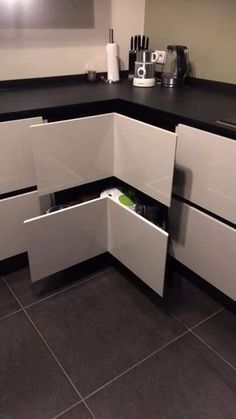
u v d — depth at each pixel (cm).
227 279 138
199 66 185
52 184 145
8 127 132
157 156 131
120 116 144
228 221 129
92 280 165
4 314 144
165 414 109
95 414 108
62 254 150
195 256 150
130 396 114
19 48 173
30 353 128
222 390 116
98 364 124
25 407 110
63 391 115
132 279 166
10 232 153
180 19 185
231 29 162
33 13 169
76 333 136
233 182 119
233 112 136
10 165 140
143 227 134
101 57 203
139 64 185
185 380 119
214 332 138
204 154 126
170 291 159
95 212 151
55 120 146
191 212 142
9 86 179
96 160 154
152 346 132
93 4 185
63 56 189
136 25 207
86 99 155
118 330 138
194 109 140
